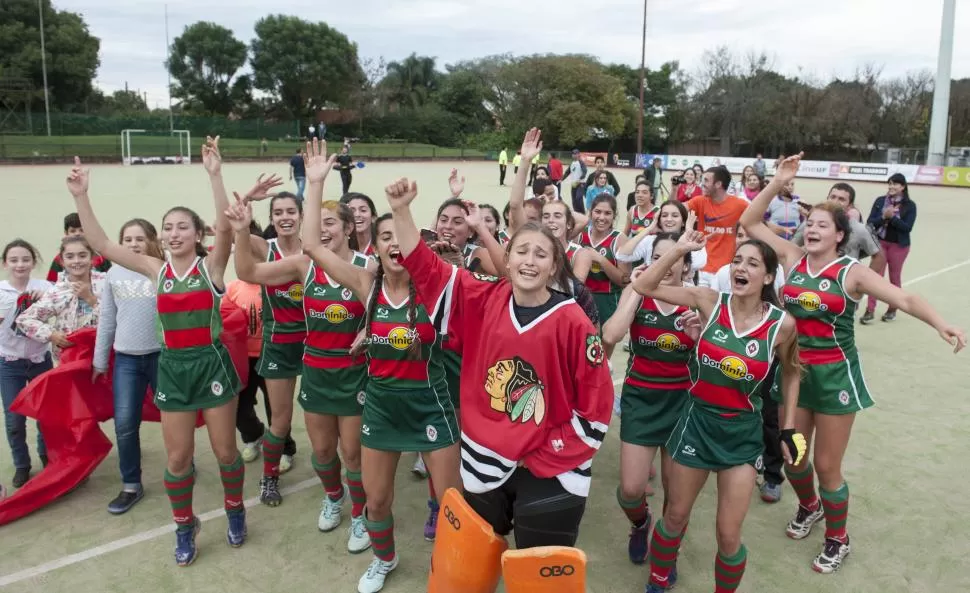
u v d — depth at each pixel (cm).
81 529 457
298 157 2341
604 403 297
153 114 5991
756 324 348
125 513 478
